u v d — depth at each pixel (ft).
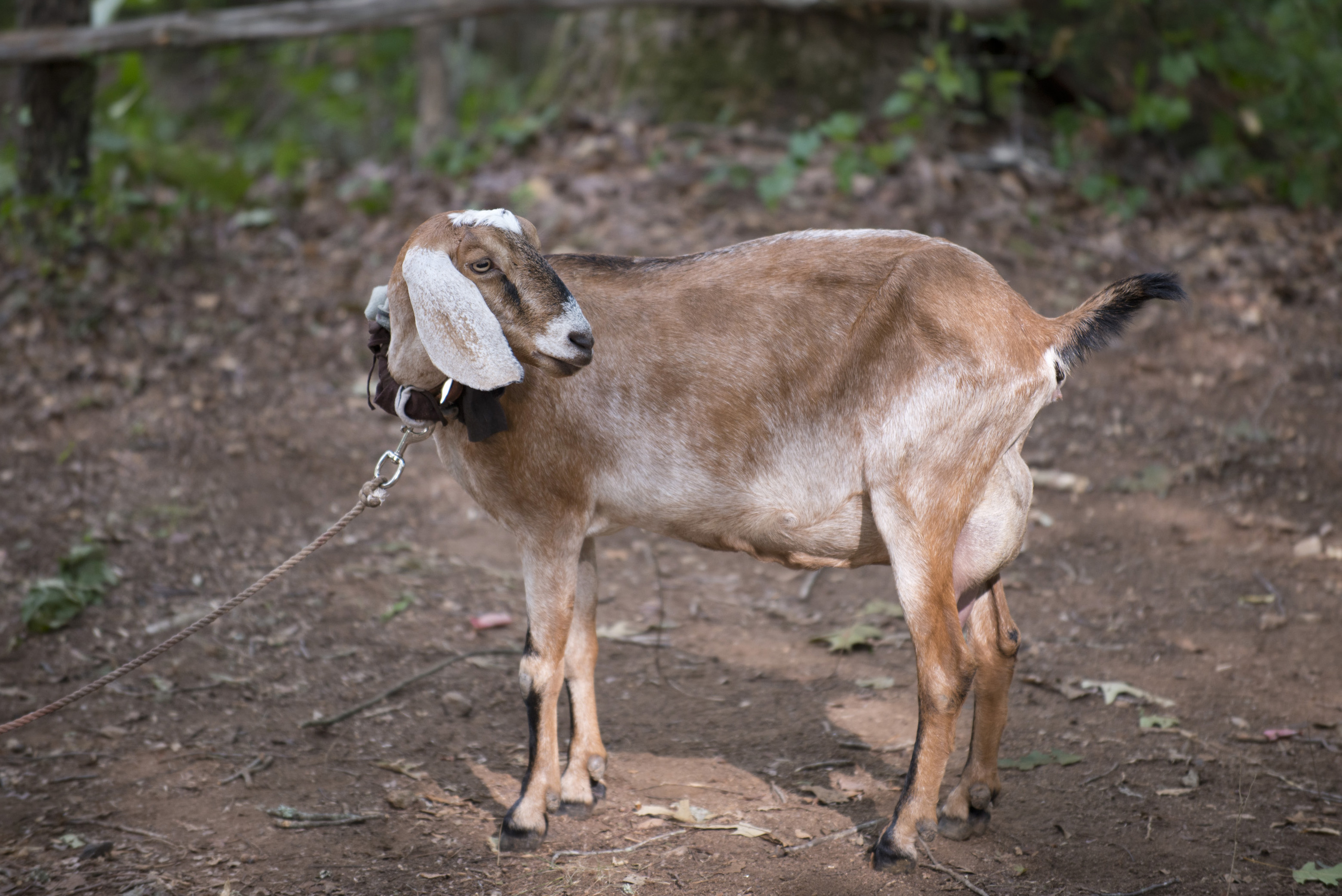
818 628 16.07
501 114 38.06
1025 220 26.23
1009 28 28.48
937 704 10.37
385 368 10.84
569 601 11.03
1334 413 20.81
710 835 11.35
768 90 29.99
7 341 22.66
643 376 10.60
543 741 11.17
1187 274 25.12
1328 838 11.18
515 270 9.52
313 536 18.16
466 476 11.02
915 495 10.20
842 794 12.04
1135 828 11.42
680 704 14.15
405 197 28.50
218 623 15.87
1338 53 30.19
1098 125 29.17
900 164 27.43
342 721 13.75
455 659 15.14
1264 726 13.25
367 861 11.02
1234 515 18.40
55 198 25.44
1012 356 10.21
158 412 21.11
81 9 26.07
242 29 26.27
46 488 18.83
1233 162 29.01
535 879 10.71
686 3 28.60
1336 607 15.83
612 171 27.96
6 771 12.56
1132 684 14.25
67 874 10.76
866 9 29.53
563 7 27.45
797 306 10.48
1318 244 26.27
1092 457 20.13
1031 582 16.89
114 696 14.15
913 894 10.37
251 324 23.80
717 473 10.65
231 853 11.12
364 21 26.84
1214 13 29.53
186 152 30.96
